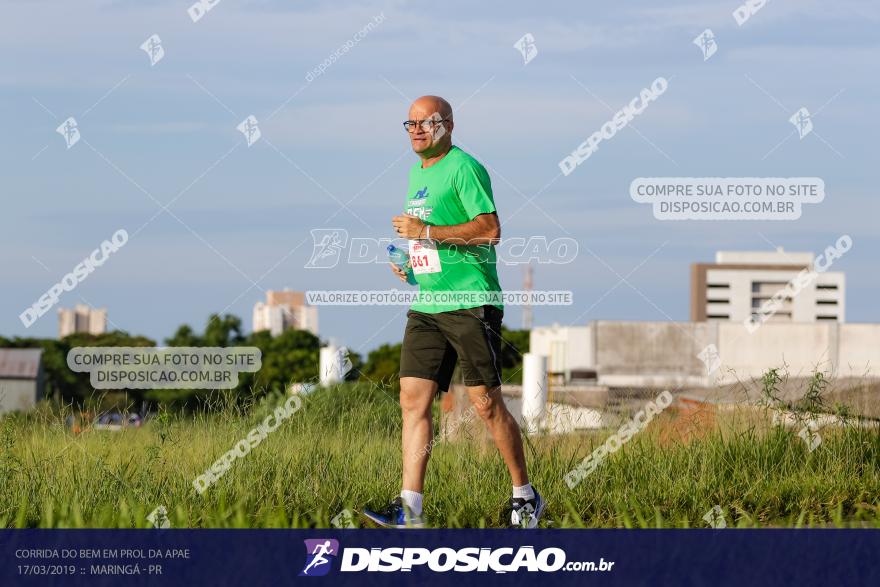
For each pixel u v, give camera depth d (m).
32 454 7.50
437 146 6.98
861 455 8.54
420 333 6.94
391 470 7.74
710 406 9.80
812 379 9.27
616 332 60.19
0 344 52.16
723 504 7.55
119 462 7.53
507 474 7.86
